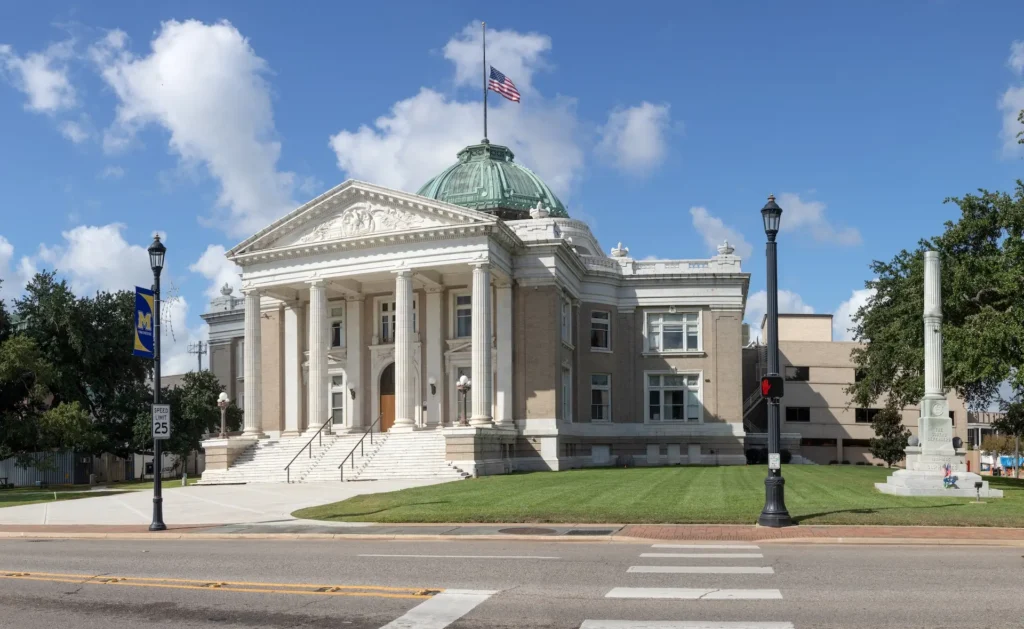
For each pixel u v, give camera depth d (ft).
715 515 68.33
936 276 95.55
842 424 241.35
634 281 191.11
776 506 63.41
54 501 114.73
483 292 148.56
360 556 53.11
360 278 162.91
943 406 93.45
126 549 61.93
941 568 44.86
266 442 159.43
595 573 44.62
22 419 179.22
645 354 189.67
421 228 151.12
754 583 40.98
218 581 44.65
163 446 199.52
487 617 34.65
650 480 112.78
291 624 34.30
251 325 165.99
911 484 88.63
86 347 196.44
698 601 36.94
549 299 161.79
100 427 197.26
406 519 72.54
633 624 32.89
